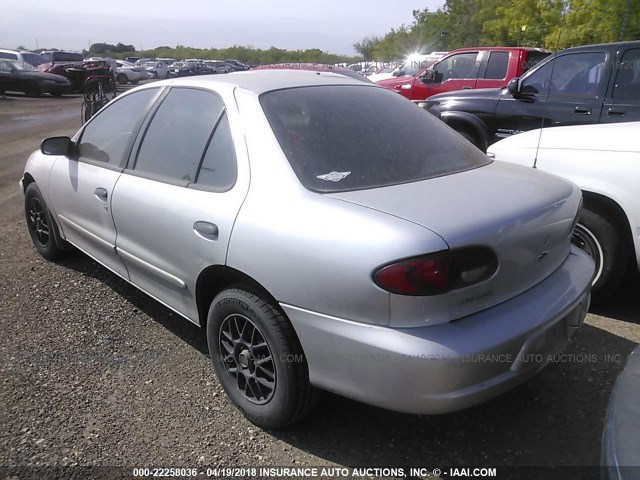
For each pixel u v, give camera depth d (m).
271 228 2.51
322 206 2.44
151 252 3.29
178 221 3.00
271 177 2.66
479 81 10.22
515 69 9.91
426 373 2.16
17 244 5.46
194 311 3.11
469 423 2.84
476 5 36.38
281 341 2.55
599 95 5.63
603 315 3.95
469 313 2.30
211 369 3.32
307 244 2.38
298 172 2.62
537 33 19.03
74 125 14.55
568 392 3.06
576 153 3.89
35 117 16.33
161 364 3.37
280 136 2.76
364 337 2.25
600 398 3.00
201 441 2.72
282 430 2.80
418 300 2.16
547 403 2.97
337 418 2.89
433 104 7.20
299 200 2.51
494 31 23.20
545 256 2.64
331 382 2.42
